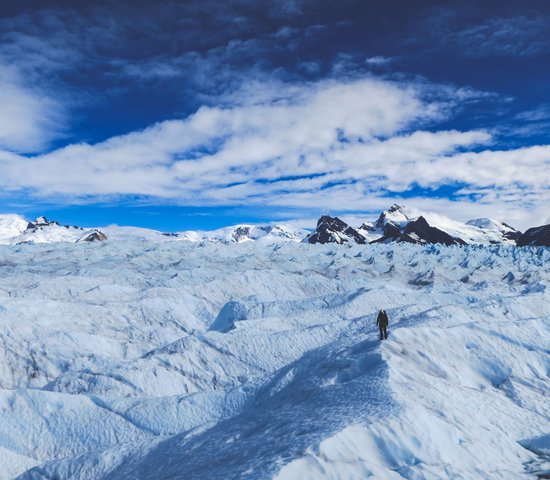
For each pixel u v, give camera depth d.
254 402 39.56
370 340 36.84
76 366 59.41
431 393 27.66
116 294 96.88
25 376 61.16
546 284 71.31
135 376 52.25
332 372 32.81
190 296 98.75
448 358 37.31
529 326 43.66
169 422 41.06
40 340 66.12
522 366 38.41
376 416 22.31
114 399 45.44
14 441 41.94
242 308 82.50
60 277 107.00
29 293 95.88
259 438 25.12
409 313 58.69
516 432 27.30
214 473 21.56
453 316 50.94
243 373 55.81
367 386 27.52
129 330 76.50
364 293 80.81
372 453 20.28
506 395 34.00
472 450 22.17
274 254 178.88
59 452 41.03
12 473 36.78
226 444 27.58
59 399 45.66
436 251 189.75
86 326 76.12
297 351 58.31
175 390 52.12
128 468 31.50
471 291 89.25
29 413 44.47
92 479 32.31
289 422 25.98
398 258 180.62
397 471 19.53
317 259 174.75
